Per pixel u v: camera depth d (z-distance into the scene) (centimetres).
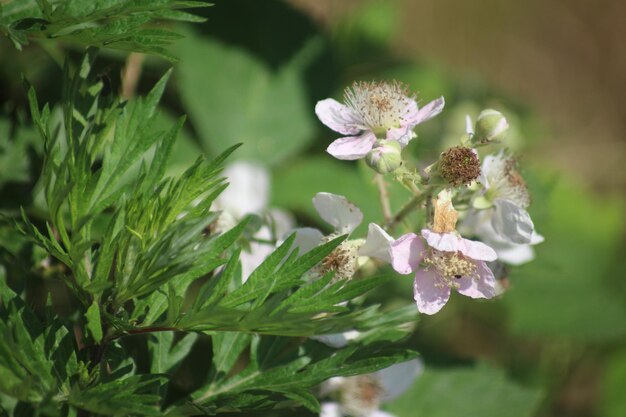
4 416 37
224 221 42
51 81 50
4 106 46
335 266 40
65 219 43
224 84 59
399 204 49
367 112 40
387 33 70
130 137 38
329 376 38
